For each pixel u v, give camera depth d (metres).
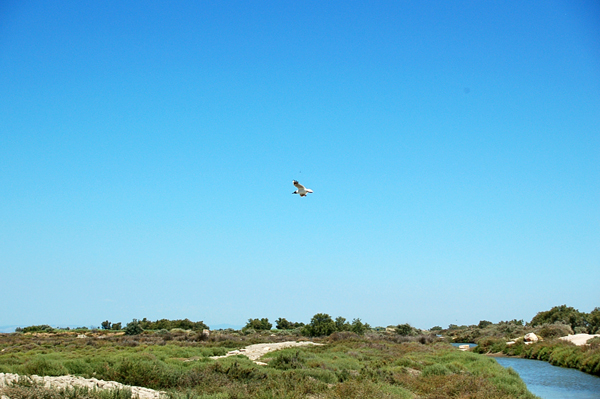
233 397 17.02
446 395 21.00
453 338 96.62
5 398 13.19
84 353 35.56
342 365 28.80
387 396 18.20
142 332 77.81
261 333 83.25
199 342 56.00
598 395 25.39
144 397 16.28
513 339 63.12
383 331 89.44
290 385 19.17
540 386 28.72
